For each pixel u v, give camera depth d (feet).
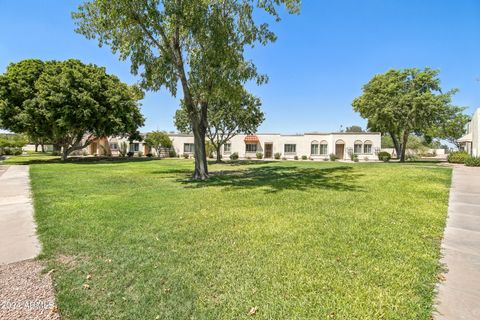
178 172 51.11
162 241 14.05
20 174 45.68
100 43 34.94
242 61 39.34
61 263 11.73
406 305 8.57
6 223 17.52
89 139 96.94
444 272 10.77
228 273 10.62
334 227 15.97
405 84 80.28
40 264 11.71
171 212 19.72
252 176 43.09
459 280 10.12
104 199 24.54
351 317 8.02
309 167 60.39
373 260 11.62
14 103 73.87
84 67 85.40
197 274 10.59
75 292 9.47
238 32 38.14
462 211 19.71
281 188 29.81
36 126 75.20
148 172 50.90
